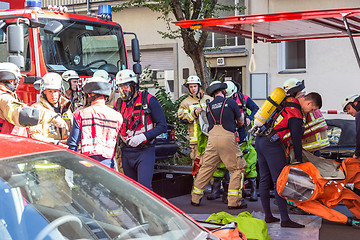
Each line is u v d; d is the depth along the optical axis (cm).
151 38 1830
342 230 655
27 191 252
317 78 1580
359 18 620
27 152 284
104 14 1030
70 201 261
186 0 1271
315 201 665
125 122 627
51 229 239
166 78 1838
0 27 897
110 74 980
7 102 486
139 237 261
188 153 1132
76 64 956
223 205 825
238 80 1719
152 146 637
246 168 846
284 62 1633
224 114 766
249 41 1678
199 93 856
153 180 884
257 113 661
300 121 645
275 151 659
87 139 521
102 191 281
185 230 281
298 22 706
